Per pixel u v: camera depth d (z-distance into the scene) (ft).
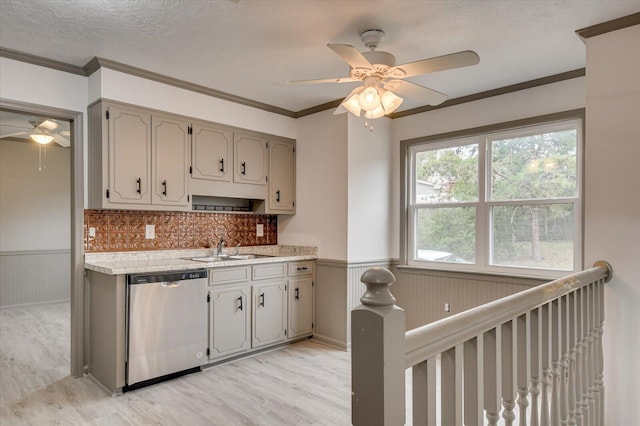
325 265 13.47
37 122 14.53
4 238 18.15
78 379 10.25
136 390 9.61
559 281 5.34
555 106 10.75
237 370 10.95
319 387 9.88
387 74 7.76
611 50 7.80
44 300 19.04
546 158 11.09
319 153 13.82
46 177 19.35
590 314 6.84
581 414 6.16
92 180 10.43
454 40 8.80
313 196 13.98
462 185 12.77
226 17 7.86
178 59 9.89
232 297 11.48
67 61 9.98
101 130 10.02
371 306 2.56
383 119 14.10
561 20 7.87
